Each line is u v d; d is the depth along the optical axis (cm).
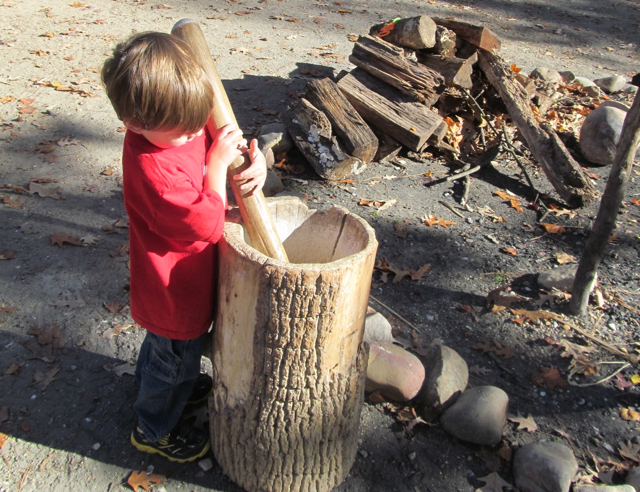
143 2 902
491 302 333
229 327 185
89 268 332
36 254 339
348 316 179
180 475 218
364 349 207
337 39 811
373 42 490
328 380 189
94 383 256
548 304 332
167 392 203
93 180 424
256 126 517
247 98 581
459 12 1027
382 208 419
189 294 179
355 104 477
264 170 178
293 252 220
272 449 196
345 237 201
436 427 249
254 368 185
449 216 421
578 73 755
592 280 311
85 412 242
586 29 1000
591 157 519
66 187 411
